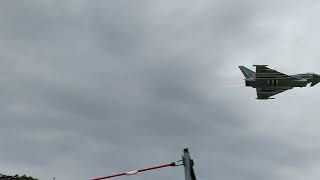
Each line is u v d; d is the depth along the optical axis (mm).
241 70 72625
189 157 18516
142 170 19422
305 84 68125
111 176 20188
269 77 68500
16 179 37781
